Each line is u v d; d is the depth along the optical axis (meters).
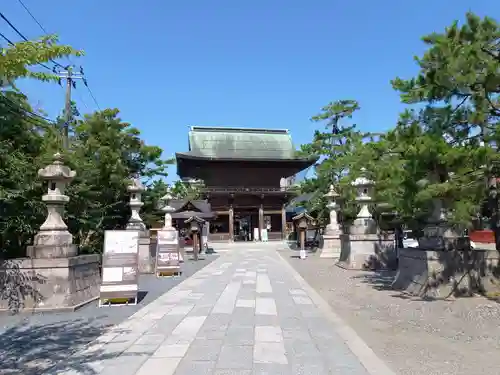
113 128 18.34
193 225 23.89
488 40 7.84
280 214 53.72
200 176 54.69
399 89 8.87
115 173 17.02
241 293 10.89
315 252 27.78
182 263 21.17
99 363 5.26
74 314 8.33
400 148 8.98
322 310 8.52
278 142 58.56
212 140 57.22
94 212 15.52
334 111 27.55
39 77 6.78
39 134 13.30
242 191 50.06
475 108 7.88
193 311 8.53
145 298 10.30
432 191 7.86
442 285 9.31
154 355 5.56
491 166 7.76
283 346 5.92
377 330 6.88
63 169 9.44
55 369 5.07
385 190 10.91
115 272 9.51
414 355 5.52
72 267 9.09
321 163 27.66
